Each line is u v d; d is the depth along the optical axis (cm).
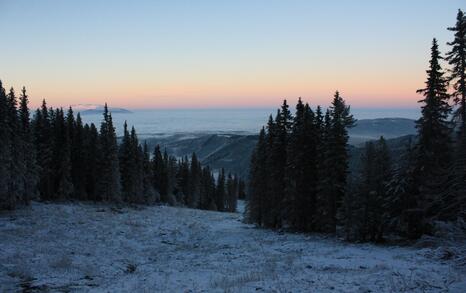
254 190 5144
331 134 3988
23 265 2502
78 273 2444
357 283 1538
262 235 4194
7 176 4847
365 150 3525
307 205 4319
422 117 3206
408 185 3192
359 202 3422
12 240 3284
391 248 2923
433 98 3127
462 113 2719
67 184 6488
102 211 5841
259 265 2400
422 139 3173
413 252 2541
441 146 3108
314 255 2781
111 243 3694
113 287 1955
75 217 4931
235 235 4316
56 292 1986
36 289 2041
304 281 1683
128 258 3133
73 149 6938
